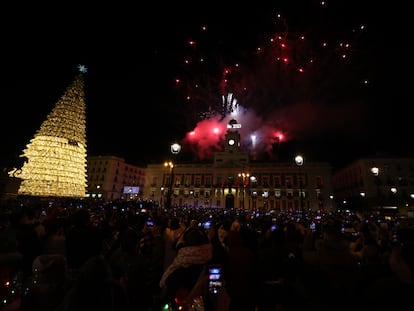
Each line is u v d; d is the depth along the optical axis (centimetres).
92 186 8088
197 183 7900
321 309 343
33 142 3092
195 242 385
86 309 201
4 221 556
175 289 338
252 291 372
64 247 438
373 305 257
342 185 7394
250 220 1260
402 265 266
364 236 650
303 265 403
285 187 7288
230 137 8162
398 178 5641
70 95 3331
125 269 386
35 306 257
